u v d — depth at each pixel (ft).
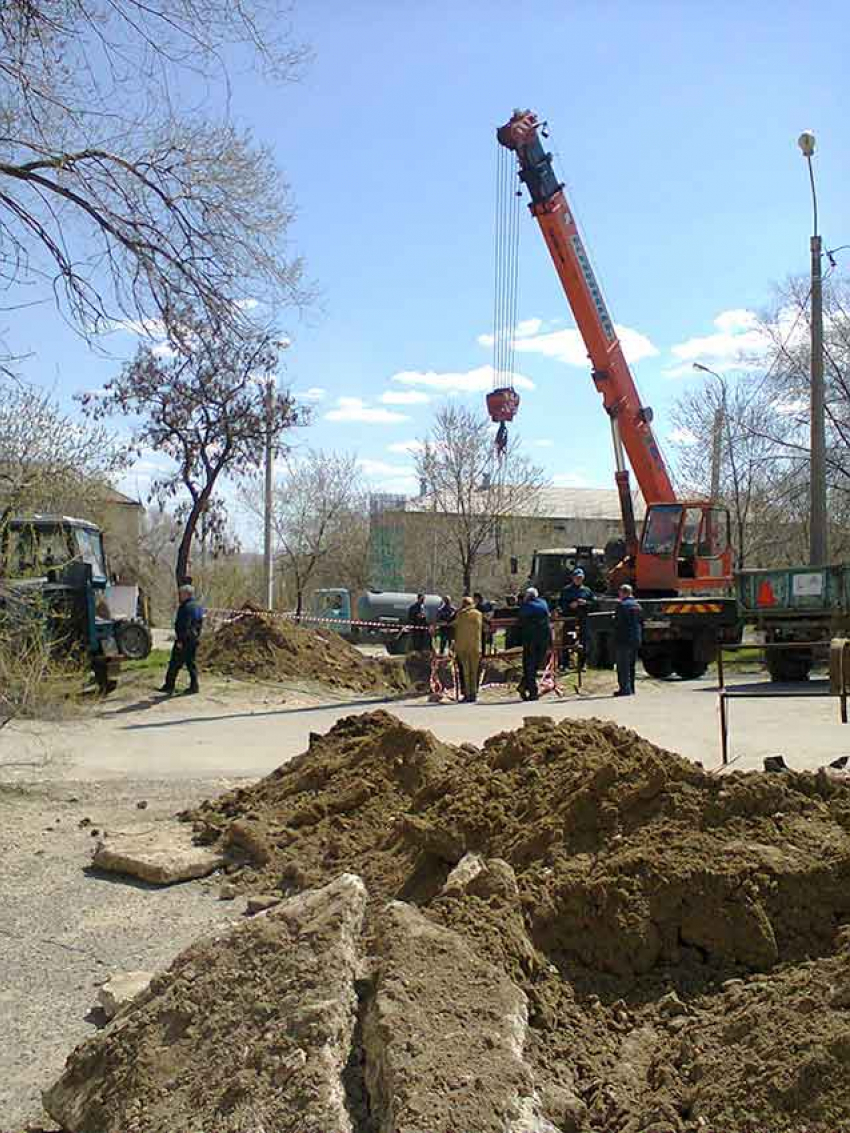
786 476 108.06
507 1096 11.35
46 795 32.86
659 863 16.85
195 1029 12.97
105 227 38.27
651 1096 12.64
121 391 83.30
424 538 156.56
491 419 76.95
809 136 69.56
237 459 86.17
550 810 19.71
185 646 60.95
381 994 12.58
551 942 16.14
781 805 18.43
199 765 38.83
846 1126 10.98
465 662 59.06
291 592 166.50
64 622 56.85
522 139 72.33
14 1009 17.40
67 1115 12.89
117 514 128.26
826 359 101.14
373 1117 11.51
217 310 40.52
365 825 25.16
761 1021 13.15
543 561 89.86
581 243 74.33
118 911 22.20
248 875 23.91
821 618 64.34
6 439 64.59
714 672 75.51
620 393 75.92
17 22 34.35
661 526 75.87
